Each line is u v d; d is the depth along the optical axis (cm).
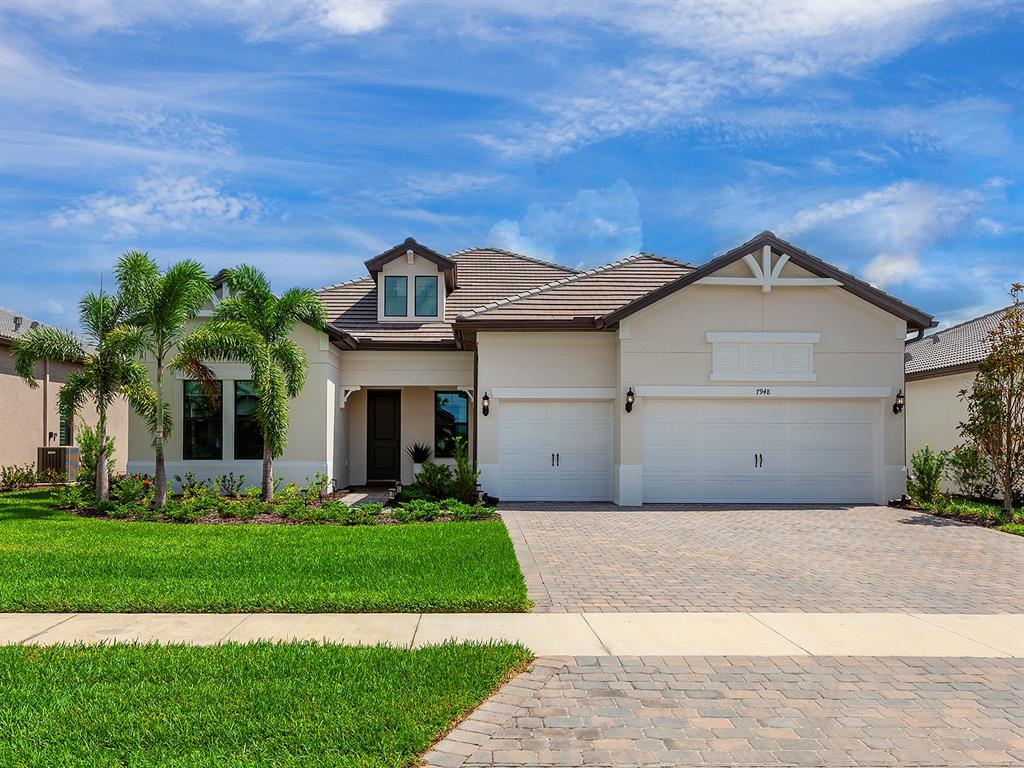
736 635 705
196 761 439
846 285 1731
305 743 463
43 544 1107
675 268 1988
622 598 841
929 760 460
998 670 620
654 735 489
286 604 777
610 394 1778
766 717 519
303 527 1296
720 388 1741
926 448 1781
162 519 1391
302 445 1845
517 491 1783
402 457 2133
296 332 1847
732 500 1750
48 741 467
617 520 1456
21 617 746
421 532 1241
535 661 627
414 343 1970
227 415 1861
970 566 1039
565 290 1894
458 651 633
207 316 1845
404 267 2092
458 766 445
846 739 486
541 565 1023
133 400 1490
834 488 1759
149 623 727
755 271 1736
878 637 705
